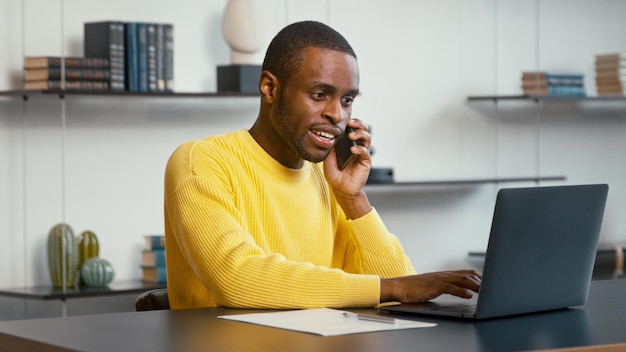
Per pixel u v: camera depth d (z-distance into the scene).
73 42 4.65
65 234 4.48
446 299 2.05
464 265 5.85
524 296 1.83
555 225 1.86
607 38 6.39
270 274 1.93
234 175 2.21
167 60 4.60
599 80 6.04
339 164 2.34
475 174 5.89
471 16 5.87
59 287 4.49
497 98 5.72
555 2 6.18
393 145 5.59
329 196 2.43
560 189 1.85
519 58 6.05
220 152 2.22
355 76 2.17
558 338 1.56
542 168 6.16
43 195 4.62
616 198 6.46
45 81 4.34
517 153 6.06
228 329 1.65
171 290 2.29
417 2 5.67
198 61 4.98
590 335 1.60
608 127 6.43
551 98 5.76
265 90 2.21
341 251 2.47
